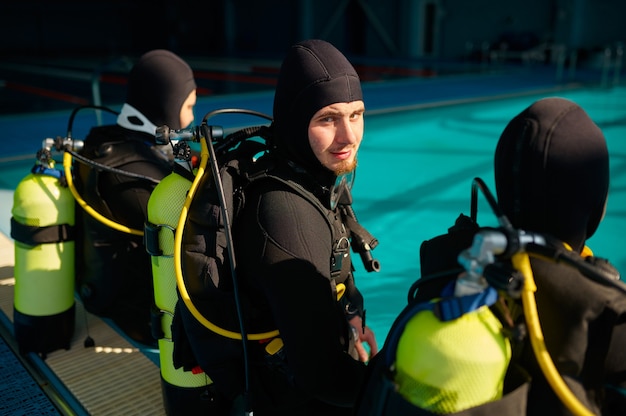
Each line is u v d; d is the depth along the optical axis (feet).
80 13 108.99
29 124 30.14
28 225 7.47
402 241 14.84
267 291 4.39
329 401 4.68
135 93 7.72
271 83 52.11
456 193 18.80
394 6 88.53
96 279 7.88
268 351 4.86
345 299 5.80
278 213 4.36
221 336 4.88
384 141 26.40
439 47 87.20
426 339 3.13
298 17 97.14
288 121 4.68
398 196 18.43
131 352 8.41
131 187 7.36
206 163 4.86
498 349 3.11
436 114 33.45
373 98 39.04
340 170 4.70
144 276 7.93
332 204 4.87
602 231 15.38
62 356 8.26
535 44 75.61
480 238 3.10
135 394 7.43
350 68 4.60
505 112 34.24
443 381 3.08
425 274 4.10
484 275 3.10
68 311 8.15
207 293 4.62
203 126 4.93
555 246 3.34
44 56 98.84
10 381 7.71
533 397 3.35
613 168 21.65
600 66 66.23
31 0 103.19
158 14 117.29
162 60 7.69
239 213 4.66
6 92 46.57
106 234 7.58
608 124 29.96
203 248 4.60
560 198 3.44
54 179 7.59
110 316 8.18
